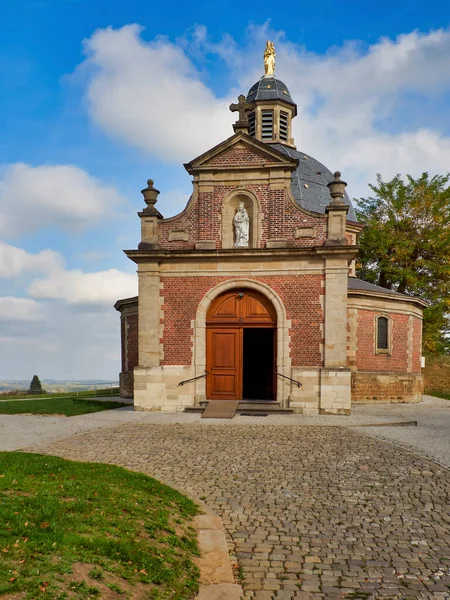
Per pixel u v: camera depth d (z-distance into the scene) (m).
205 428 14.52
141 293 18.97
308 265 18.23
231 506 7.89
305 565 5.97
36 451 11.39
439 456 11.11
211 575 5.59
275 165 18.73
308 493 8.56
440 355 36.69
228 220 19.12
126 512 6.59
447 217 35.12
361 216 37.56
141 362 18.78
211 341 18.97
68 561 4.84
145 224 19.20
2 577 4.29
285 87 33.75
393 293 24.67
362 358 23.56
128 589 4.73
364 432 13.94
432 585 5.54
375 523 7.29
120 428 14.58
